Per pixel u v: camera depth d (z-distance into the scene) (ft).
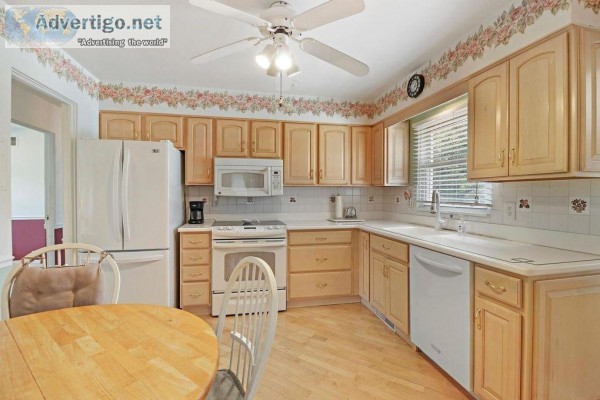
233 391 3.62
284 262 9.81
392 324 8.57
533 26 5.27
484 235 7.30
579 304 4.57
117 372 2.54
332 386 5.94
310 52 5.90
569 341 4.52
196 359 2.76
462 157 8.13
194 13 6.22
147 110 10.05
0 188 5.57
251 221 10.92
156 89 10.12
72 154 8.32
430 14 6.24
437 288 6.26
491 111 5.97
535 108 5.05
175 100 10.27
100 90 9.71
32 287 4.32
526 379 4.38
